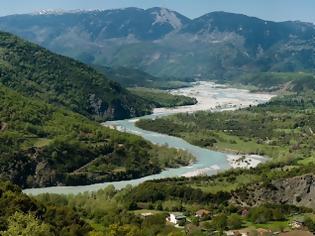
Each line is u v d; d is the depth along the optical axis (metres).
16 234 155.50
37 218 182.75
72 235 184.75
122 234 199.00
